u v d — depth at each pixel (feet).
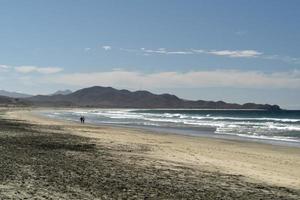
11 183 44.93
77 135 138.31
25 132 138.51
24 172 52.49
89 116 416.05
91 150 88.79
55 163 62.95
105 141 117.70
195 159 84.89
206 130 207.51
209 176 60.95
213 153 100.32
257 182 59.21
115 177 53.57
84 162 66.54
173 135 165.17
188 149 107.04
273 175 68.69
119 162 69.82
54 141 106.93
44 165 59.93
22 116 332.60
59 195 40.88
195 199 43.57
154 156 85.30
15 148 81.87
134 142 120.06
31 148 84.28
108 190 45.03
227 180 58.34
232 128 227.61
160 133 175.42
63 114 473.67
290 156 100.83
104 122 284.20
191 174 61.52
